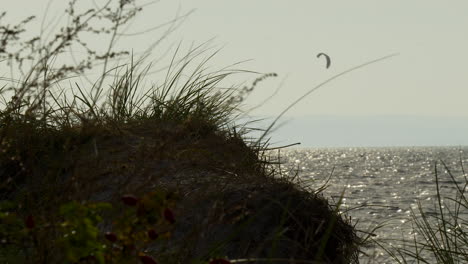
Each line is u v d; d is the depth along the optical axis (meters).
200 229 14.39
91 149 18.59
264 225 16.59
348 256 17.69
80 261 10.34
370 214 67.94
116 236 10.38
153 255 13.65
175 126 22.12
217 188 16.92
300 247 16.25
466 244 20.25
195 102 24.55
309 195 17.94
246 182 18.14
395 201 122.69
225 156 20.38
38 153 18.16
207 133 22.84
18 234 11.62
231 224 16.31
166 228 13.50
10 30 12.27
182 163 18.33
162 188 16.12
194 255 14.74
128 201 10.43
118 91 22.19
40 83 13.33
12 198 16.52
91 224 10.11
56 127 19.72
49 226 11.02
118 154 18.31
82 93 21.77
